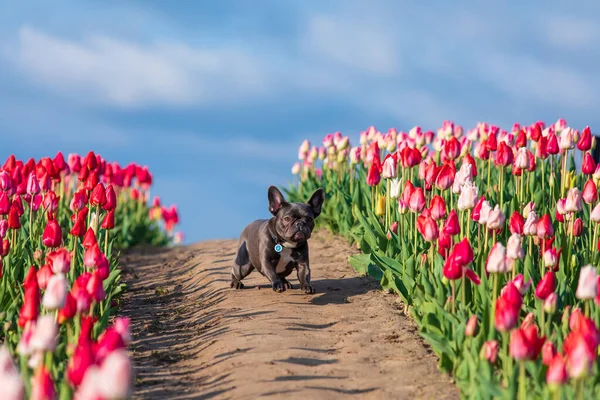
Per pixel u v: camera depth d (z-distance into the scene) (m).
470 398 6.71
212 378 8.11
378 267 12.14
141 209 24.03
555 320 8.62
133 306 12.69
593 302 8.33
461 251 8.12
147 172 23.14
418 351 8.76
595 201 12.92
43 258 11.51
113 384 4.05
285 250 11.48
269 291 12.27
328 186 18.36
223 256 16.83
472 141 16.67
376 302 11.19
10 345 7.68
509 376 6.79
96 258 8.30
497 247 7.74
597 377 6.61
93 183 12.86
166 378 8.30
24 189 12.40
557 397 5.77
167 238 24.23
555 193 14.04
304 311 10.83
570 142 13.39
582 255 10.85
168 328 10.83
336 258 14.90
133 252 20.98
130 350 9.64
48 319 5.50
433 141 16.72
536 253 11.22
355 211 14.23
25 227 13.81
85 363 5.31
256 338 9.34
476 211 9.96
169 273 16.22
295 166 19.95
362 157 18.02
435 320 8.54
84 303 6.86
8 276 10.13
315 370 8.12
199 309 11.80
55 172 13.86
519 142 13.59
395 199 13.53
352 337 9.45
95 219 11.88
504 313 6.54
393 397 7.29
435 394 7.34
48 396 4.79
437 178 11.00
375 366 8.30
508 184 15.30
